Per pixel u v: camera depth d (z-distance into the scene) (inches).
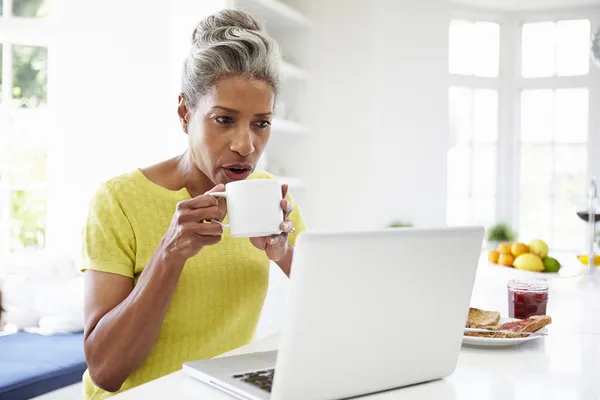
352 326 34.0
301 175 188.2
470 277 39.1
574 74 209.6
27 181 136.9
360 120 183.8
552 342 52.5
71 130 136.9
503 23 213.6
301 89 186.5
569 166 211.6
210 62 44.0
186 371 39.9
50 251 135.2
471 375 41.8
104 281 47.8
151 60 134.6
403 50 191.5
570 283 90.4
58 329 114.3
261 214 38.7
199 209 40.0
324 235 31.2
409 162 193.9
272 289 136.9
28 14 135.3
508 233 179.3
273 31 187.5
